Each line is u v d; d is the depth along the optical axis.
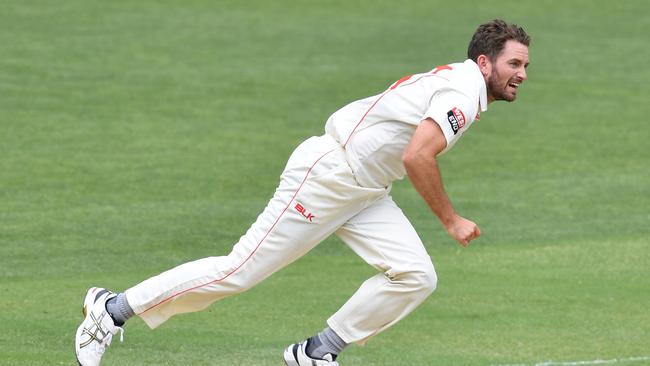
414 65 59.53
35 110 48.69
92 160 42.41
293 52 61.62
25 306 26.95
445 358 24.00
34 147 43.56
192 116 49.41
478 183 42.03
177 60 58.88
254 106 51.47
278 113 50.53
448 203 19.17
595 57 63.50
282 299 28.92
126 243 33.47
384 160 19.78
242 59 59.81
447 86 19.27
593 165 44.94
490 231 36.41
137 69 56.62
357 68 58.75
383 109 19.67
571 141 48.25
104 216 36.06
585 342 25.59
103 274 30.39
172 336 24.81
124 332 24.97
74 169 41.19
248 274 20.03
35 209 36.44
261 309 27.89
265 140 46.41
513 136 48.75
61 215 35.94
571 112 52.78
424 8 73.81
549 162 45.12
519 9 74.56
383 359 23.83
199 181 40.62
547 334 26.25
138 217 36.12
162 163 42.59
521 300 29.28
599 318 27.72
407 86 19.77
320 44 63.62
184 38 63.28
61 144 44.19
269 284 30.39
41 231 34.19
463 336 25.97
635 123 51.31
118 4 69.88
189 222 35.81
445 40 65.25
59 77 54.22
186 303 20.19
